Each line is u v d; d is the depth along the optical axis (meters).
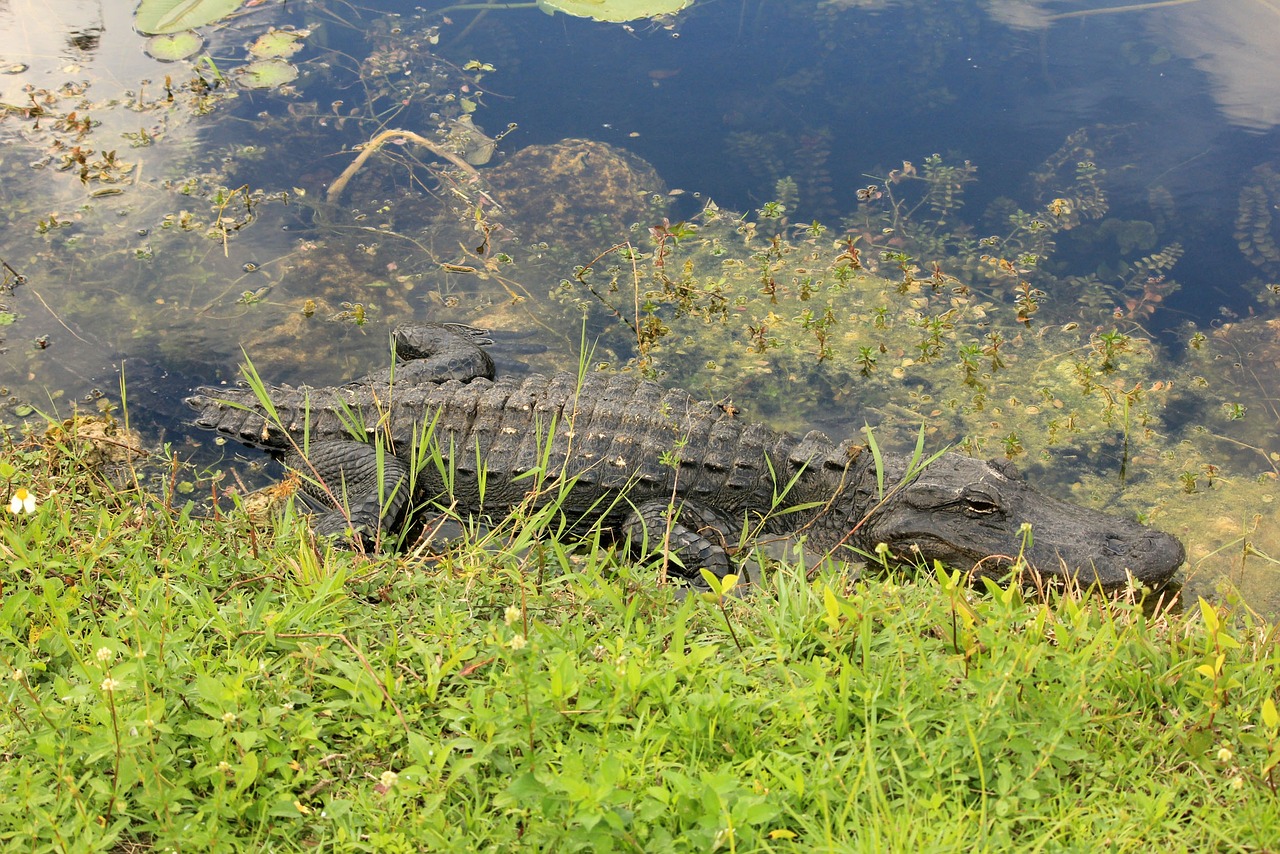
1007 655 3.45
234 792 2.84
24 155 9.11
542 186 9.21
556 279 8.31
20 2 11.54
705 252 8.59
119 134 9.50
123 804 2.82
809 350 7.52
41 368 7.01
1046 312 7.70
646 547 5.33
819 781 2.89
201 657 3.37
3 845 2.68
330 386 6.95
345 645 3.63
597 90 10.52
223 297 7.84
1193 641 3.81
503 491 6.22
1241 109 9.53
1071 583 5.32
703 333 7.74
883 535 5.85
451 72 10.77
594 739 2.94
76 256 8.09
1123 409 6.74
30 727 3.10
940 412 6.85
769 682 3.50
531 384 6.74
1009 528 5.57
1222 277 7.74
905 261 8.03
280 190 9.05
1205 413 6.68
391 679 3.26
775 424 6.81
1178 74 10.22
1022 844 2.85
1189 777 3.17
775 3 12.01
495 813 2.91
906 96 10.15
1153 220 8.27
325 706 3.21
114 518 4.60
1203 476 6.20
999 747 3.04
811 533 6.12
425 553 5.12
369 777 3.05
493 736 2.96
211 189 8.98
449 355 7.11
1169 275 7.80
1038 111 9.76
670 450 6.12
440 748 2.82
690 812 2.77
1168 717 3.36
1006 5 11.77
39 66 10.35
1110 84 10.10
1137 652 3.60
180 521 4.48
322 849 2.86
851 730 3.25
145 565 4.09
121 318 7.54
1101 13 11.55
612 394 6.53
